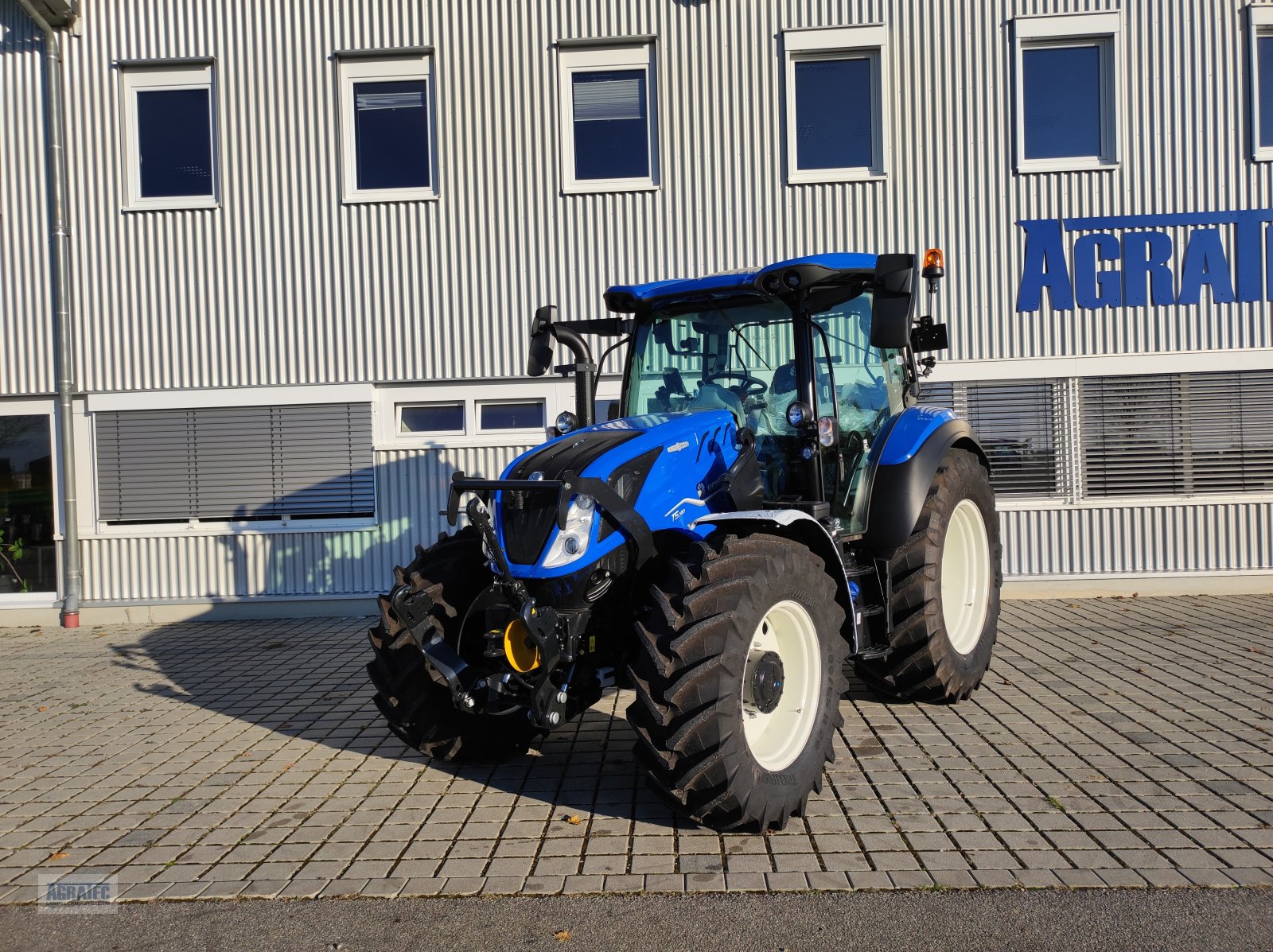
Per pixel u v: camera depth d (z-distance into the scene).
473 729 4.80
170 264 9.58
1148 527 9.15
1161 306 9.09
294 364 9.53
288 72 9.47
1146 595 9.13
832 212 9.25
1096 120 9.21
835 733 5.17
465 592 4.76
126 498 9.66
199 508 9.63
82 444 9.64
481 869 3.71
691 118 9.28
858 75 9.29
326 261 9.50
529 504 4.28
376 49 9.38
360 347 9.50
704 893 3.43
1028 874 3.48
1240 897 3.26
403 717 4.70
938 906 3.27
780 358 5.13
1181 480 9.14
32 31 9.53
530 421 9.51
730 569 3.91
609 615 4.38
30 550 9.71
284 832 4.18
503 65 9.37
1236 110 8.98
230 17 9.47
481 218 9.42
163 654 8.10
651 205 9.34
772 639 4.27
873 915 3.22
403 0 9.39
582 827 4.11
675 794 3.78
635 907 3.34
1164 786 4.30
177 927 3.33
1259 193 9.00
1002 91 9.10
